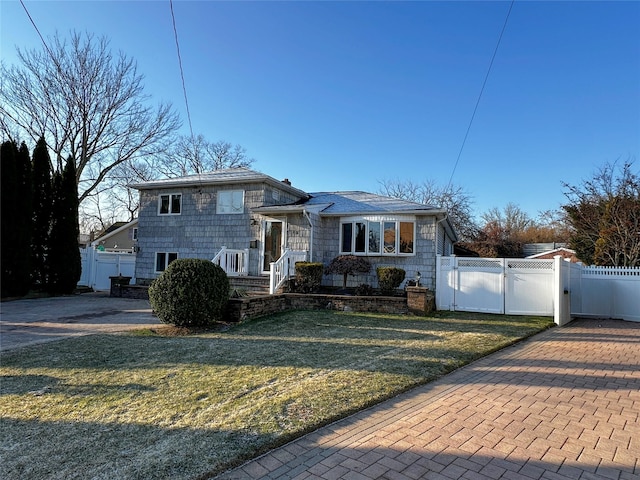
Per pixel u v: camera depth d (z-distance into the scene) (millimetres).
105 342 7051
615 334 9016
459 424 3727
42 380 4973
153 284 8531
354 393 4496
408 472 2824
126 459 2979
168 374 5207
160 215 17516
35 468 2861
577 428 3652
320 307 11633
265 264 15422
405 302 10906
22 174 15086
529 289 11031
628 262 15078
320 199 17562
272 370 5402
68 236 16484
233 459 2979
